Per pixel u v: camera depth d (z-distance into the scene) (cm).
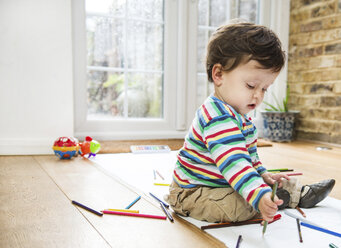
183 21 243
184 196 93
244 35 85
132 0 238
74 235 80
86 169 151
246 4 267
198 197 90
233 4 263
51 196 110
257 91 86
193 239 78
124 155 187
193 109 255
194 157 91
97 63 234
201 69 260
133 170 150
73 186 123
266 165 167
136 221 89
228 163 80
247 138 94
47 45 186
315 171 154
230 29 89
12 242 76
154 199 109
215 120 85
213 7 258
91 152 179
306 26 252
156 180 133
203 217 90
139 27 242
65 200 106
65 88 190
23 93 184
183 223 89
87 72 231
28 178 134
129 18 238
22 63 183
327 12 235
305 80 256
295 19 262
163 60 250
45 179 133
